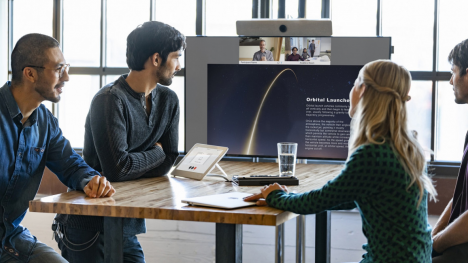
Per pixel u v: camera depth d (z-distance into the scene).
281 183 1.90
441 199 3.09
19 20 3.88
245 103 2.79
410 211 1.37
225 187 1.86
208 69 2.83
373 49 2.65
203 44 2.83
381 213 1.37
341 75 2.67
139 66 2.04
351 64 2.66
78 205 1.56
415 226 1.38
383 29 3.31
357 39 2.66
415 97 3.27
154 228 3.46
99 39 3.74
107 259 1.64
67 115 3.81
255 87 2.77
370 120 1.42
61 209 1.58
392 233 1.36
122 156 1.97
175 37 2.06
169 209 1.48
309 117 2.71
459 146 3.23
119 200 1.62
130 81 2.09
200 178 2.03
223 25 3.52
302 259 2.66
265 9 3.40
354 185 1.37
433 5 3.21
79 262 2.00
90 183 1.71
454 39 3.20
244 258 3.35
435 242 1.81
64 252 2.04
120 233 1.62
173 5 3.60
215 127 2.85
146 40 2.02
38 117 1.95
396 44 3.29
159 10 3.63
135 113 2.08
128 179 2.02
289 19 2.71
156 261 3.46
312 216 3.29
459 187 1.95
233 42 2.79
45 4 3.82
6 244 1.86
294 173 2.20
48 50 1.81
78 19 3.76
